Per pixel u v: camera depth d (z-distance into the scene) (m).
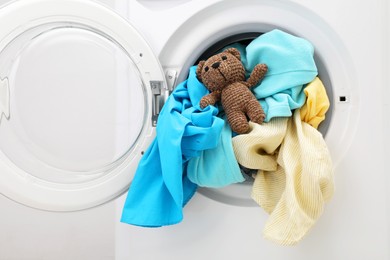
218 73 0.67
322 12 0.69
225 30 0.73
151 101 0.71
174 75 0.74
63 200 0.69
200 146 0.62
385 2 0.69
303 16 0.71
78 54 0.71
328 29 0.70
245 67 0.74
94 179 0.71
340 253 0.70
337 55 0.71
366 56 0.69
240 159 0.66
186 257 0.74
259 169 0.70
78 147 0.73
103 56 0.72
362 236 0.69
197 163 0.67
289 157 0.65
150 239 0.75
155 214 0.66
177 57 0.75
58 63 0.71
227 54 0.69
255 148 0.66
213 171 0.66
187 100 0.71
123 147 0.73
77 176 0.72
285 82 0.66
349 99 0.71
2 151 0.67
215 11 0.73
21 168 0.68
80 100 0.73
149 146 0.70
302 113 0.69
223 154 0.66
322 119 0.70
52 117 0.72
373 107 0.69
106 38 0.70
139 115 0.72
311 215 0.64
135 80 0.73
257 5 0.71
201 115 0.63
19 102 0.69
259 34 0.75
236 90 0.67
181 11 0.73
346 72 0.71
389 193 0.69
